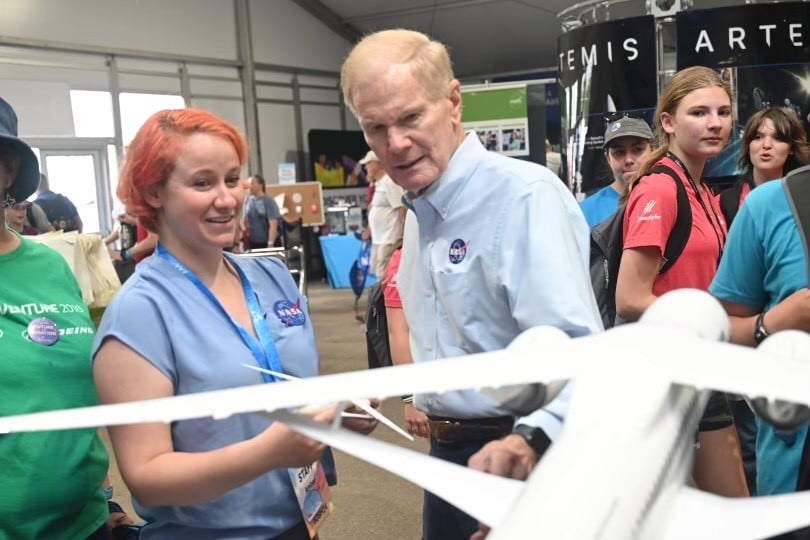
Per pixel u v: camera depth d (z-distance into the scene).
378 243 6.41
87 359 1.68
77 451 1.64
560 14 6.16
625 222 2.47
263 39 14.77
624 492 0.74
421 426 2.35
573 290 1.38
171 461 1.29
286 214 12.69
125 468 1.32
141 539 1.51
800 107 4.75
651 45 5.06
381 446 0.91
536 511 0.71
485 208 1.48
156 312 1.38
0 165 1.57
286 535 1.52
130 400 1.34
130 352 1.34
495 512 0.78
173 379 1.39
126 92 12.14
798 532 1.38
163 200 1.44
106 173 11.88
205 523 1.43
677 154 2.59
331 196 15.23
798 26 4.71
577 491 0.73
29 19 10.70
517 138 7.68
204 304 1.46
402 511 3.92
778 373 0.78
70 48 11.20
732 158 4.66
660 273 2.43
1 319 1.57
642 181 2.46
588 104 5.30
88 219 11.71
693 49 4.84
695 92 2.52
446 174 1.52
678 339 0.88
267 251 2.30
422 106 1.44
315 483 1.59
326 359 7.08
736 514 0.78
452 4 14.80
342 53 16.75
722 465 2.18
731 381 0.77
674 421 0.84
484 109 7.70
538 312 1.39
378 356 2.91
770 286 1.69
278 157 15.23
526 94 7.59
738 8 4.73
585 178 5.40
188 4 13.17
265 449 1.23
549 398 0.97
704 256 2.41
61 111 11.17
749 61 4.75
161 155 1.39
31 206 5.51
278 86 15.18
